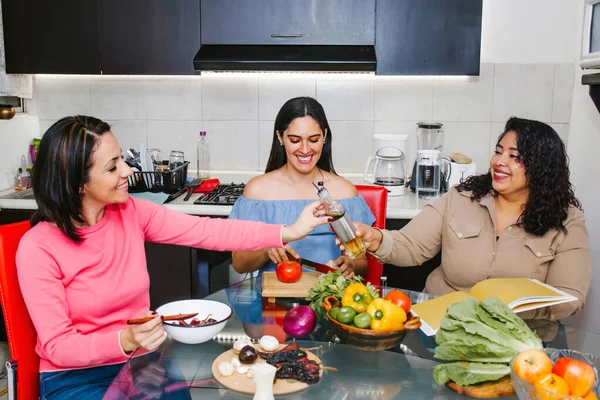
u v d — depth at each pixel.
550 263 1.94
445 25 2.90
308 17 2.95
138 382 1.30
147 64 3.03
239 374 1.30
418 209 2.70
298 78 3.25
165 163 3.16
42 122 3.38
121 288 1.67
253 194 2.24
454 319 1.31
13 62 3.04
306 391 1.23
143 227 1.83
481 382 1.25
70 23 3.00
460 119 3.22
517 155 1.87
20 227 1.63
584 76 2.37
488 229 2.01
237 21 2.97
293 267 1.79
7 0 2.99
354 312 1.45
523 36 3.12
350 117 3.27
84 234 1.63
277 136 2.26
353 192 2.27
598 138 2.78
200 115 3.33
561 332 1.56
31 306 1.52
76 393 1.51
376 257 2.06
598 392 1.15
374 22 2.93
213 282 2.86
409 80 3.20
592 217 2.82
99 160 1.55
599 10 2.30
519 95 3.16
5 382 2.74
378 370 1.32
